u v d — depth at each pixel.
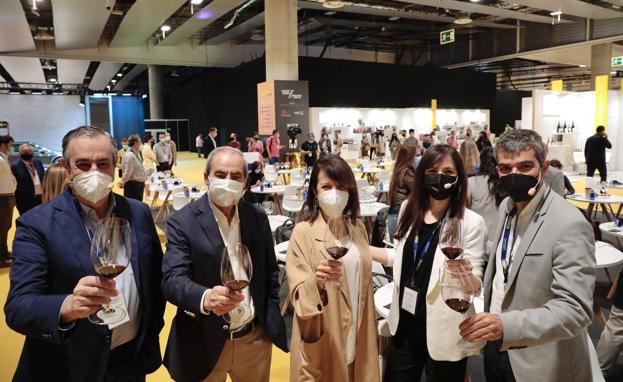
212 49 23.12
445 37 15.92
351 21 18.69
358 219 1.95
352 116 19.75
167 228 1.67
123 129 27.86
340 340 1.73
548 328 1.30
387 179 9.41
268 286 1.83
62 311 1.20
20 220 1.39
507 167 1.57
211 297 1.37
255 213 1.80
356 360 1.80
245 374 1.78
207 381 1.71
